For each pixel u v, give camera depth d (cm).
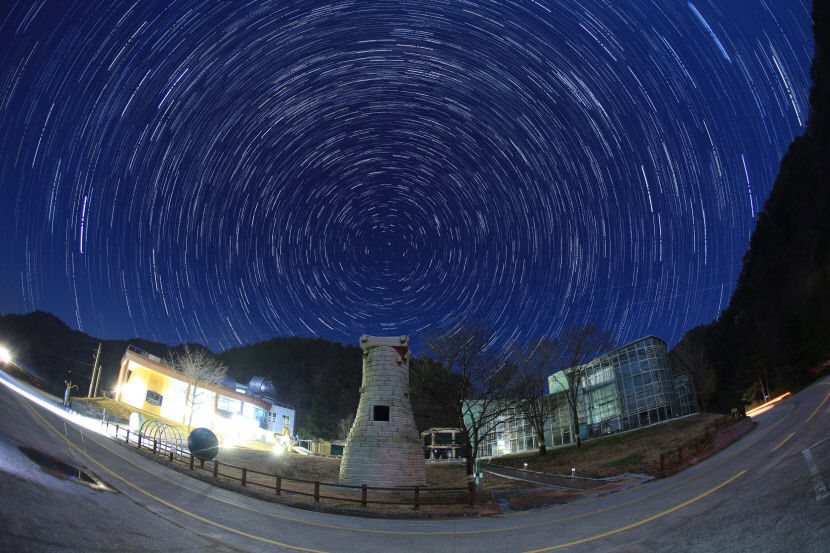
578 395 6912
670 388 5950
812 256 8650
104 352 10344
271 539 1733
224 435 6581
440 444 7762
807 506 1416
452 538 1905
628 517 1952
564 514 2300
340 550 1672
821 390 4712
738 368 8612
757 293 9756
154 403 6309
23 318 9956
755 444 3005
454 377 4488
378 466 3538
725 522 1515
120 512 1633
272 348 13838
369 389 3850
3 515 1188
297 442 7919
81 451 2655
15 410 2942
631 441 5062
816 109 10356
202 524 1802
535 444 7331
